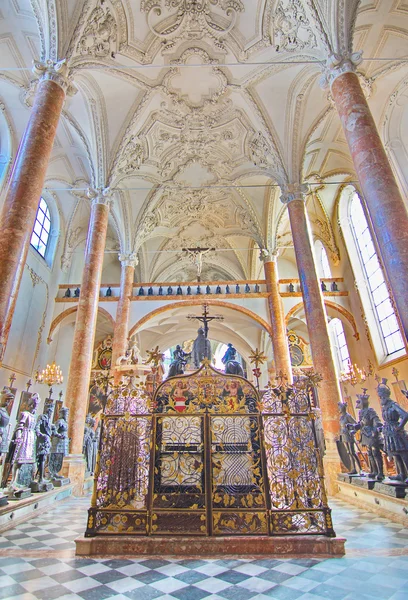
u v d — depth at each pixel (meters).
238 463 5.77
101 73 12.35
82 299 12.15
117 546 4.91
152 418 5.71
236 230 21.48
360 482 8.20
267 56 12.25
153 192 18.28
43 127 8.09
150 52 12.40
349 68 8.60
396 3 10.34
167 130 15.51
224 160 16.80
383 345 15.13
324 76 9.05
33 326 15.88
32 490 8.23
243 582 3.89
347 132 8.01
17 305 14.52
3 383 13.37
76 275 19.84
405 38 10.99
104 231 13.47
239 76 13.29
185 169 17.56
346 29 9.02
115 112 13.73
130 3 11.09
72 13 9.48
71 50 9.31
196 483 5.84
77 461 10.47
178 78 13.54
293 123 13.58
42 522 7.00
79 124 13.66
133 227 18.78
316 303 11.60
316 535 4.97
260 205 19.03
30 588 3.74
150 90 13.57
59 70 8.91
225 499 5.35
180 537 4.97
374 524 6.49
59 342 18.70
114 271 23.56
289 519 5.17
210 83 13.76
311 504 5.27
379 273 15.12
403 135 12.62
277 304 17.80
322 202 18.69
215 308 19.08
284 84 13.11
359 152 7.55
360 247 16.78
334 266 18.88
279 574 4.10
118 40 11.50
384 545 5.14
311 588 3.70
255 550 4.82
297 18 10.42
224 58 12.80
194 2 11.59
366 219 15.67
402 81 11.95
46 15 9.10
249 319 18.67
